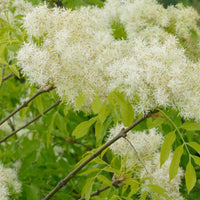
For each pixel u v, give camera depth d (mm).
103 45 3270
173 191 3201
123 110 2332
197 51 4434
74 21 2924
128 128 2633
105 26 4527
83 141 5852
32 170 4305
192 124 2469
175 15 4469
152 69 2467
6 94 6082
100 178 2771
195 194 4410
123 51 3346
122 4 4688
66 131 4379
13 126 6066
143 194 2752
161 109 2566
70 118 4340
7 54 4043
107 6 4668
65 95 2885
